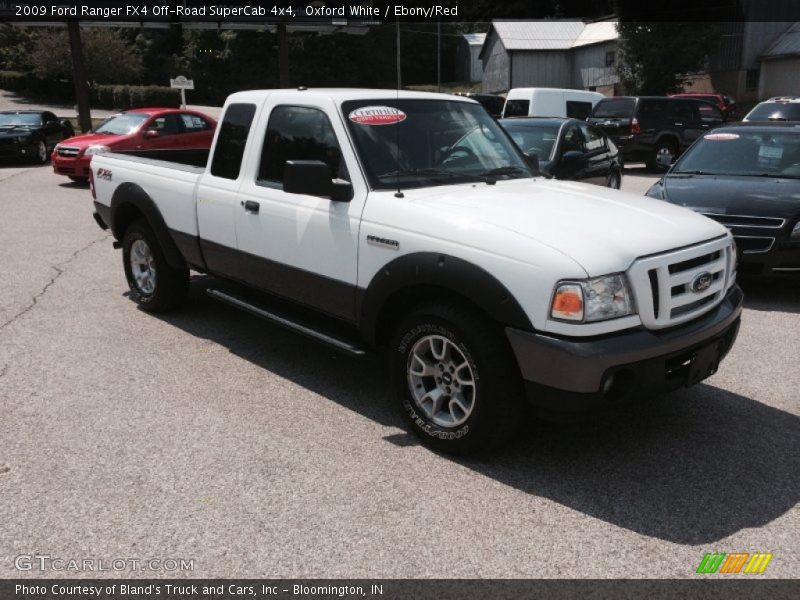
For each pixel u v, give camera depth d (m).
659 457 3.79
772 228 6.47
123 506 3.32
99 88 47.56
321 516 3.25
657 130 18.62
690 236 3.73
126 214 6.35
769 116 17.44
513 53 47.28
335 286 4.27
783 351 5.40
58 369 4.98
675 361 3.57
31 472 3.61
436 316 3.64
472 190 4.21
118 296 6.82
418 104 4.68
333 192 4.12
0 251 8.73
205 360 5.18
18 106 45.56
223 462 3.72
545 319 3.29
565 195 4.20
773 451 3.86
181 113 16.16
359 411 4.36
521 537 3.10
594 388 3.27
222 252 5.19
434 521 3.21
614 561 2.94
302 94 4.61
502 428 3.56
